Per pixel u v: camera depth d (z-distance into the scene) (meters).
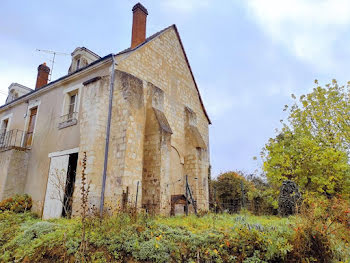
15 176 11.88
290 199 8.63
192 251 4.86
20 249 5.82
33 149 12.32
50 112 12.15
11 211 10.08
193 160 12.62
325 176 10.30
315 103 12.41
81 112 10.34
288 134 12.02
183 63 14.88
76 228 5.91
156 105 10.91
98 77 9.64
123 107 9.21
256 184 16.94
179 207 10.55
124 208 7.00
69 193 9.83
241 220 6.64
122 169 8.44
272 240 4.75
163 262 4.60
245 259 4.64
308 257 4.66
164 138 10.07
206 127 16.02
